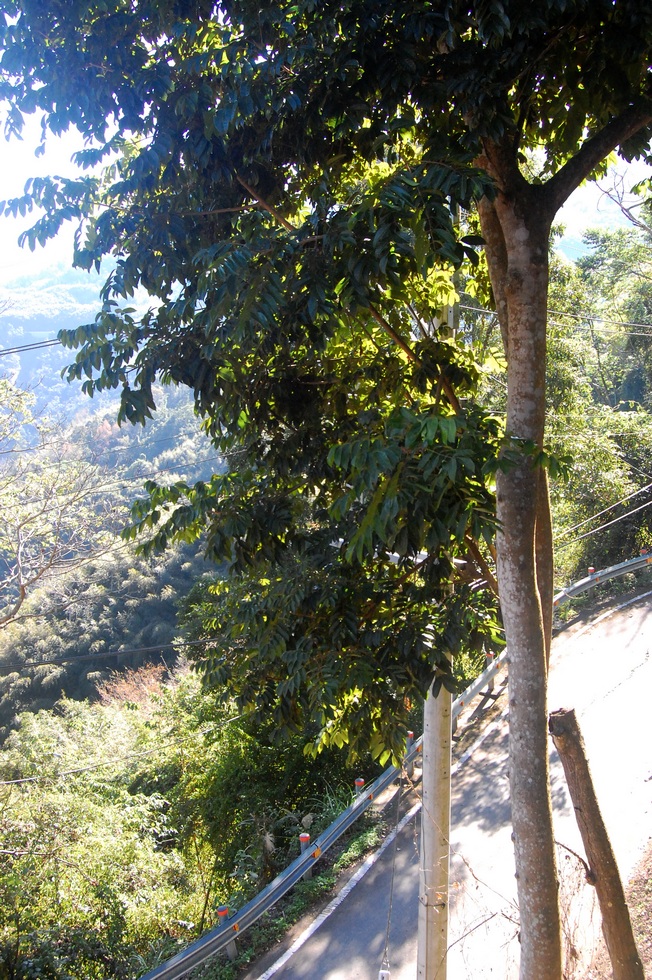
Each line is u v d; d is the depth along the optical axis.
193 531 5.23
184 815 12.45
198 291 3.91
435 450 3.43
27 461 11.62
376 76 4.03
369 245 3.71
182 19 4.29
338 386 5.41
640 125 4.64
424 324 6.54
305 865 8.80
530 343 4.30
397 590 5.30
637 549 17.61
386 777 10.48
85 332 4.66
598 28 4.39
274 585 5.36
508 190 4.38
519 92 4.54
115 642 25.78
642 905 6.95
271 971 7.66
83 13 4.17
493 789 10.05
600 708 11.38
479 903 7.79
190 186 4.64
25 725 13.61
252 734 12.48
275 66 3.95
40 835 10.62
